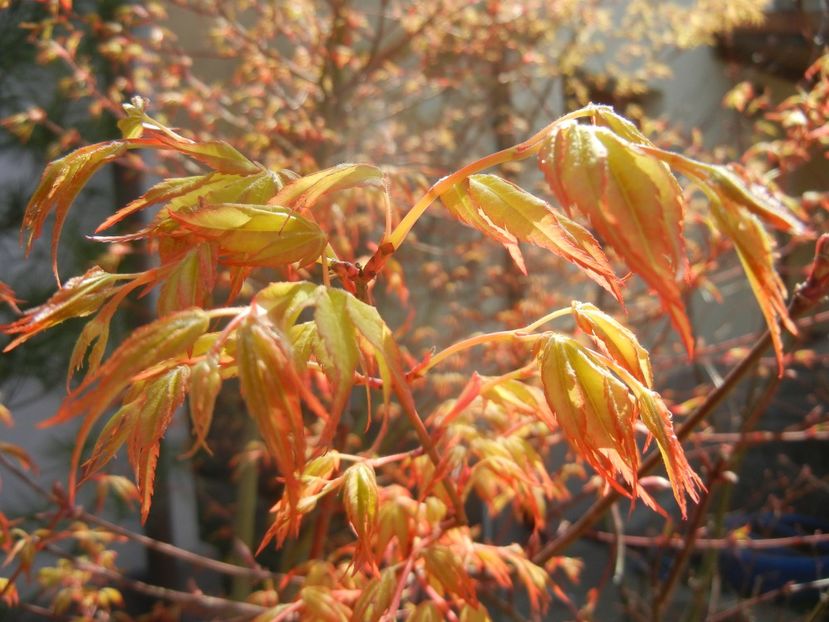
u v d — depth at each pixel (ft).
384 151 2.37
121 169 2.56
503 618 2.21
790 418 3.29
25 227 0.67
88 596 1.53
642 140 0.56
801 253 2.39
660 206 0.50
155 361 0.50
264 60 2.17
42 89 2.40
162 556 2.67
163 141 0.68
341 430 1.77
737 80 3.12
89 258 2.40
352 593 0.86
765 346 0.89
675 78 3.60
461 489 0.86
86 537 1.53
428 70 2.57
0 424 2.66
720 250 1.81
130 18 2.08
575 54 2.78
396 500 0.86
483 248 2.54
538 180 2.81
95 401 0.49
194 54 2.23
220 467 2.78
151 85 2.16
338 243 1.71
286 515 0.73
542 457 1.59
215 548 2.86
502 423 1.01
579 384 0.65
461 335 2.39
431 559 0.78
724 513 1.83
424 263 2.53
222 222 0.58
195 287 0.60
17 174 2.58
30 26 1.87
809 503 3.24
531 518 1.31
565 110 3.18
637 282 2.72
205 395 0.50
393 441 2.19
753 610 2.32
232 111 2.60
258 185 0.68
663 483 0.97
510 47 2.59
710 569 1.85
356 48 2.86
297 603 0.84
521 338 0.68
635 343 0.69
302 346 0.61
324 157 2.11
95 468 0.62
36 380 2.69
